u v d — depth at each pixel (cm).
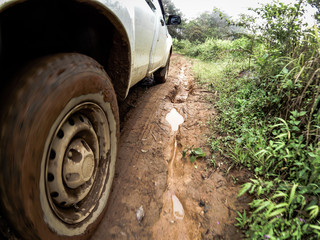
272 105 248
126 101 360
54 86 92
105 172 149
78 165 117
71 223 115
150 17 235
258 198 168
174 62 943
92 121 135
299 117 204
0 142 83
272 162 185
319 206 138
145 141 258
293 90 225
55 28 125
